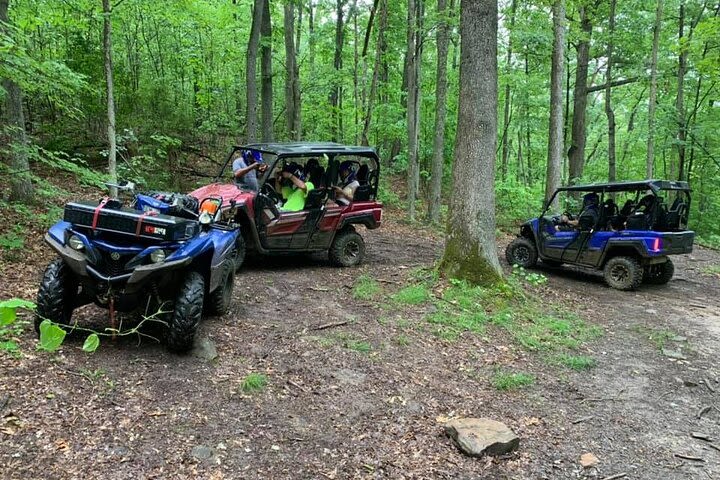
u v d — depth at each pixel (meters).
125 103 12.66
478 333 5.66
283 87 20.08
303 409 3.71
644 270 9.57
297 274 7.71
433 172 14.21
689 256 13.37
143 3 12.55
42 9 10.84
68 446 2.88
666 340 6.18
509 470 3.22
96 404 3.35
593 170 27.67
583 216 9.28
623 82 17.89
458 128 7.22
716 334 6.55
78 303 4.37
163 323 4.43
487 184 7.10
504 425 3.62
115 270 4.06
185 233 4.23
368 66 18.73
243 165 8.00
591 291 8.62
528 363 5.07
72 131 12.42
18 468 2.63
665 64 17.45
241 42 17.75
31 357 3.83
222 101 17.38
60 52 12.84
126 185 4.78
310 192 7.98
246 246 7.80
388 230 13.16
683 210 9.06
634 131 27.92
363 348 4.91
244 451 3.10
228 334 4.91
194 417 3.38
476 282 7.01
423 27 12.98
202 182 12.77
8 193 8.96
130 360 4.05
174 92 15.12
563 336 5.93
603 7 17.72
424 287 6.97
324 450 3.23
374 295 6.75
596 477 3.25
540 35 13.21
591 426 3.96
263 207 7.63
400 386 4.27
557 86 12.99
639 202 9.04
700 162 20.20
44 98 11.89
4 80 7.93
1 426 2.95
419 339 5.34
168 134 12.83
